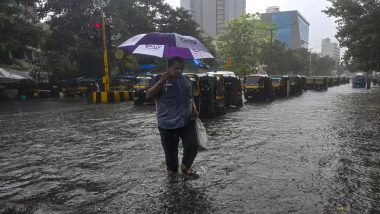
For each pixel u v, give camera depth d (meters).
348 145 8.88
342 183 5.83
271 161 7.24
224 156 7.67
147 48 6.18
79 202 5.04
